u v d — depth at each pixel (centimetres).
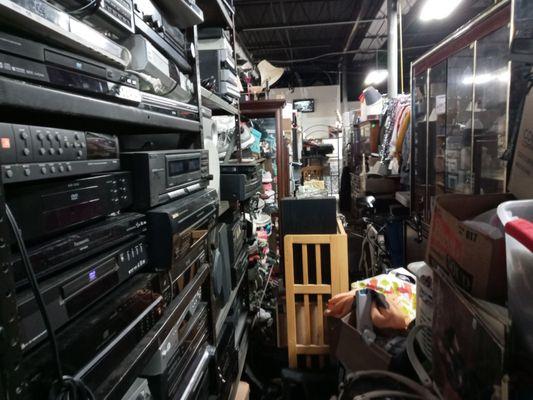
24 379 44
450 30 657
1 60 44
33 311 48
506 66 134
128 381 64
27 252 49
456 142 188
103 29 74
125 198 78
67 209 59
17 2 45
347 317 164
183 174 101
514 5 119
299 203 200
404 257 284
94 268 62
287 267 192
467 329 78
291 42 745
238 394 168
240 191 174
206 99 152
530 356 59
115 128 99
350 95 934
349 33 667
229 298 167
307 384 184
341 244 189
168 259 82
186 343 103
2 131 45
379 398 110
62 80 55
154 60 87
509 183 113
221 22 178
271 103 340
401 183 334
